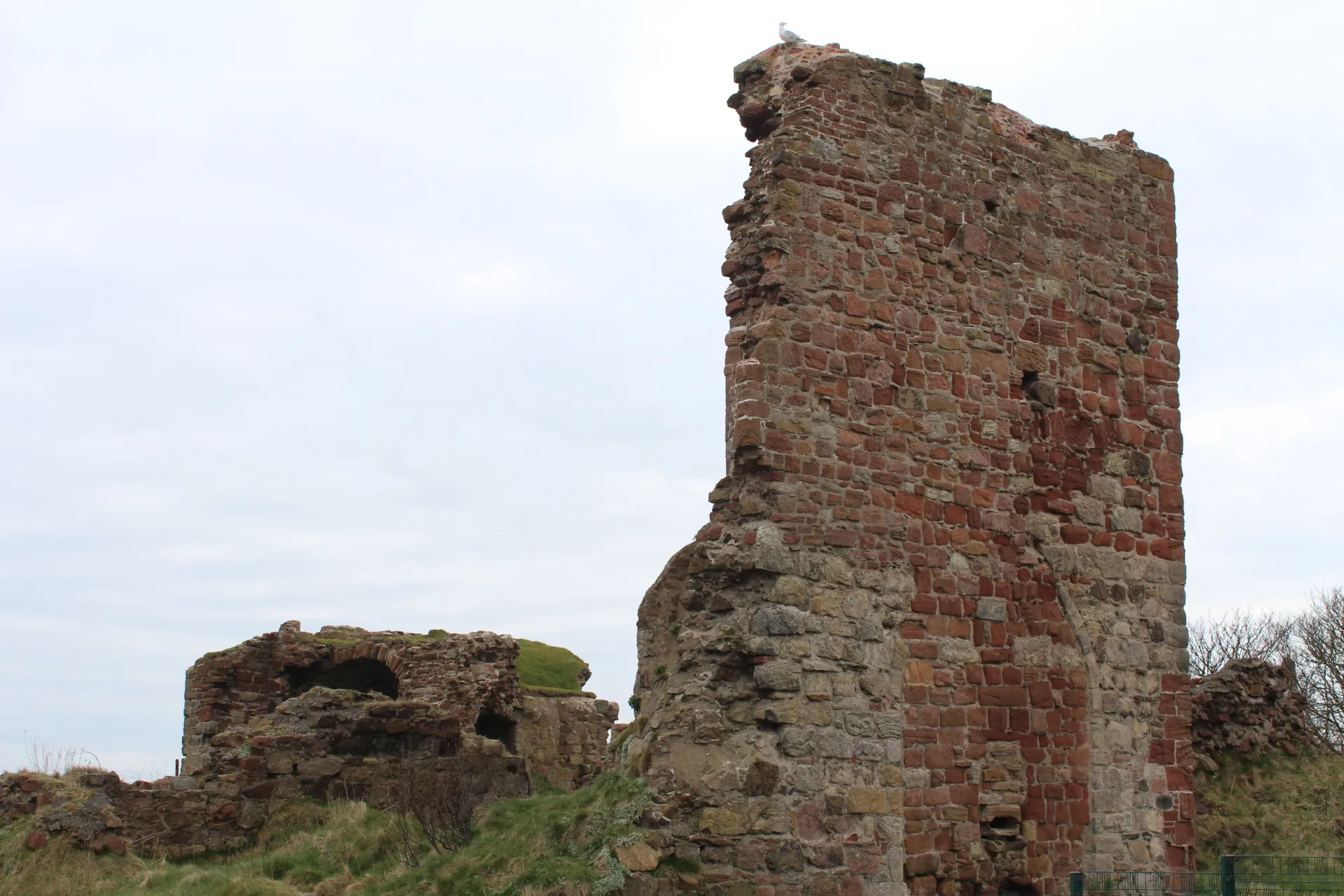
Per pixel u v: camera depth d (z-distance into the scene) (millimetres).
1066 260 17281
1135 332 17891
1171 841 16797
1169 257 18516
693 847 13195
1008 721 15453
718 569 14094
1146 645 17109
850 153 15414
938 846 14477
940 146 16234
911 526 15016
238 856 19812
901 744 14398
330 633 28734
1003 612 15648
